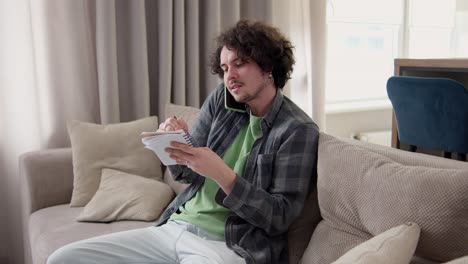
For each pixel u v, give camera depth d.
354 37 3.69
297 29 2.96
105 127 2.10
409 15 3.86
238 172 1.41
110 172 1.98
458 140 2.22
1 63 2.15
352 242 1.21
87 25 2.34
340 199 1.25
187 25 2.50
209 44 2.56
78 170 1.98
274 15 2.82
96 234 1.68
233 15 2.62
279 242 1.35
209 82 2.60
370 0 3.66
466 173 1.03
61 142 2.37
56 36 2.28
